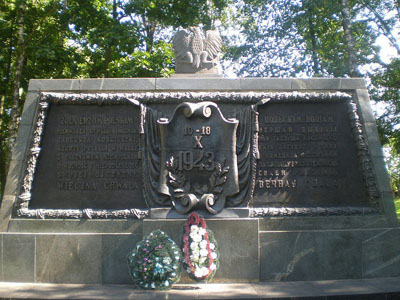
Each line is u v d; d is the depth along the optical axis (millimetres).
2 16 13914
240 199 6129
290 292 5133
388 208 6160
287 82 6559
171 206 6086
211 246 5469
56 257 5934
